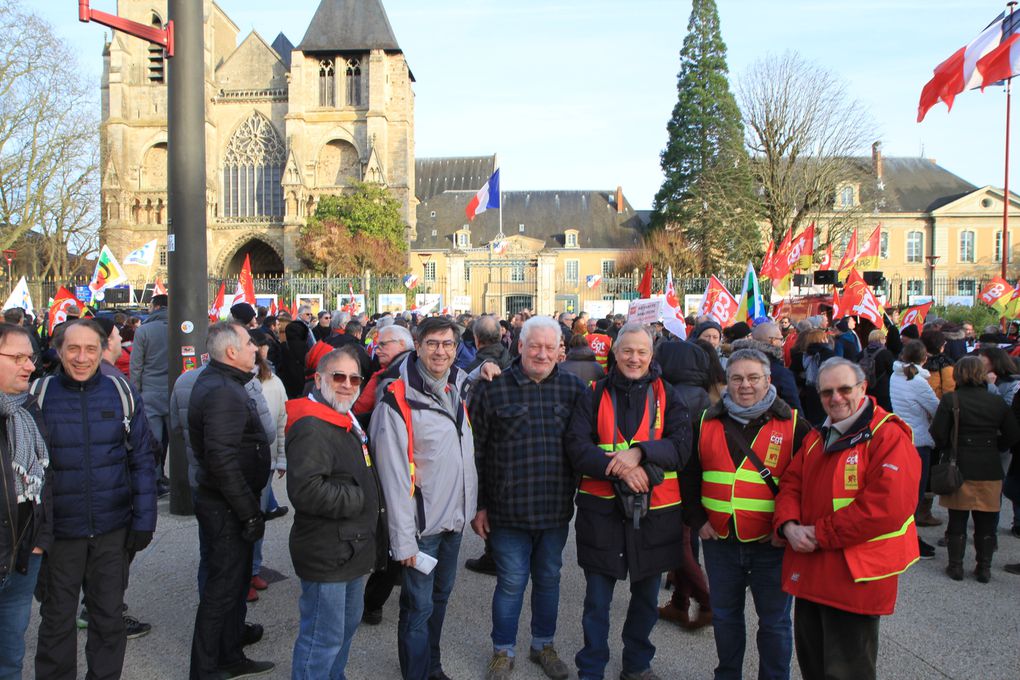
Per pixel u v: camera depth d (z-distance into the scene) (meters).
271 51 65.81
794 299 21.81
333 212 58.81
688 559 5.87
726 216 45.41
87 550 4.59
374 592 6.01
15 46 34.31
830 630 4.06
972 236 63.34
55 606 4.46
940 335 9.55
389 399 4.72
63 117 36.16
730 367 4.66
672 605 6.15
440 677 5.05
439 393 4.84
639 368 4.88
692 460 4.82
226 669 5.06
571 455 4.84
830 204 42.00
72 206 38.19
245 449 4.99
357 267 55.19
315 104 63.91
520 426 5.02
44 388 4.59
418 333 4.86
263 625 6.01
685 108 55.00
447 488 4.78
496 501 5.05
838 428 4.12
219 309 17.20
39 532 4.21
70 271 49.28
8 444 3.99
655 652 5.54
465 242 72.62
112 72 60.91
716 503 4.60
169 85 8.53
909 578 7.20
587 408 4.95
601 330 14.15
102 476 4.58
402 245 60.44
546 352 4.96
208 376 4.93
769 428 4.59
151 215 62.19
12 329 4.00
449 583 5.06
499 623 5.11
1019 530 8.60
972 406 7.00
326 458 4.23
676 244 51.53
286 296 41.78
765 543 4.56
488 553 7.21
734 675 4.70
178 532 8.24
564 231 73.81
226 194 65.00
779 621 4.56
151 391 9.77
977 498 6.95
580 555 4.90
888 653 5.48
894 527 3.86
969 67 11.34
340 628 4.34
